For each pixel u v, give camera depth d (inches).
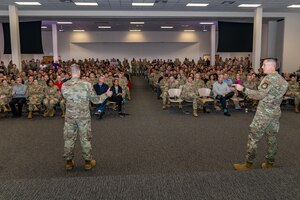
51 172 150.8
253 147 137.9
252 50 525.3
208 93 310.2
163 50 933.2
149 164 161.9
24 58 847.1
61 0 375.2
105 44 918.4
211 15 482.0
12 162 166.4
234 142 202.2
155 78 484.1
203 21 606.9
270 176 118.9
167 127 247.8
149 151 184.5
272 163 142.8
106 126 252.8
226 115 294.4
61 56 898.7
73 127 146.1
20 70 433.1
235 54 900.6
